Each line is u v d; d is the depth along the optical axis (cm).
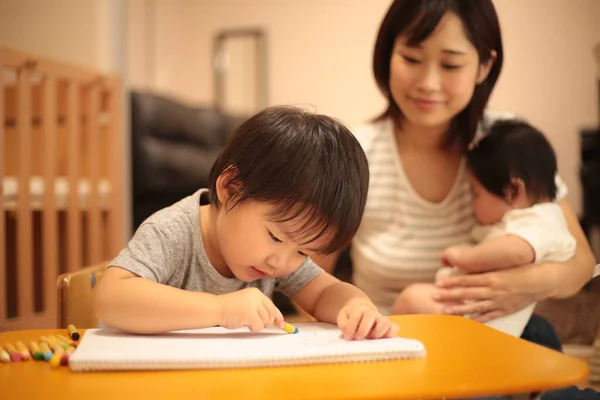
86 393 49
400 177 120
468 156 117
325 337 66
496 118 125
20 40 237
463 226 120
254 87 388
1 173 156
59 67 178
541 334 104
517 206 110
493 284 100
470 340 66
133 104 242
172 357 55
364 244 124
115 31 254
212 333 66
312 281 86
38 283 202
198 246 80
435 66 107
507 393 51
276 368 55
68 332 70
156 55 390
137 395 48
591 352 99
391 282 121
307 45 368
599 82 207
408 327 72
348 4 355
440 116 110
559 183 121
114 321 65
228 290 82
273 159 67
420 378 53
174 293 66
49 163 176
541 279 101
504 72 216
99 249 198
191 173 261
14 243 195
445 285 104
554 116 224
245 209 68
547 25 197
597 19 179
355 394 49
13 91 195
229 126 302
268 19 381
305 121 72
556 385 52
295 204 66
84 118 198
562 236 106
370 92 352
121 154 209
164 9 395
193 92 409
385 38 114
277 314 66
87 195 195
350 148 72
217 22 399
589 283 109
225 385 51
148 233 78
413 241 119
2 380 52
